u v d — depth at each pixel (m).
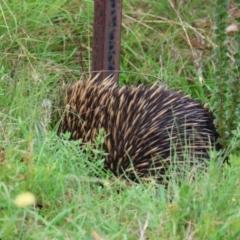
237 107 7.59
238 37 7.62
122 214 5.77
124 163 7.45
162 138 7.38
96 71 8.49
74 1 10.12
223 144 7.61
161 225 5.42
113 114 7.59
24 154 6.20
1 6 9.28
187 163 6.82
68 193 6.07
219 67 7.62
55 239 5.15
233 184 6.01
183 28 9.99
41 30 9.64
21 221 5.31
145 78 9.89
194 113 7.56
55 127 7.68
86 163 6.94
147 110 7.55
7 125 7.17
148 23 10.62
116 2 8.24
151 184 6.31
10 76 8.70
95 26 8.38
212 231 5.23
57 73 9.01
